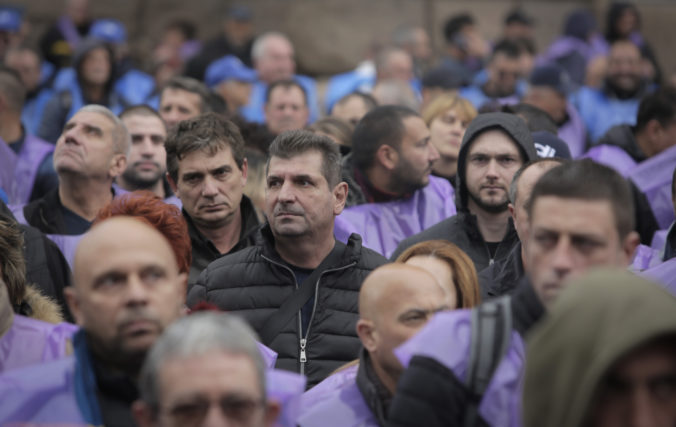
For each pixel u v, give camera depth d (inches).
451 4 1336.1
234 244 417.7
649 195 489.7
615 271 187.8
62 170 442.0
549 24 1353.3
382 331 274.8
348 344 358.0
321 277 364.8
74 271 238.8
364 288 280.8
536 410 186.9
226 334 205.0
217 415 199.9
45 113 729.6
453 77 749.3
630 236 232.2
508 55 859.4
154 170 506.9
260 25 1323.8
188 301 373.7
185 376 200.5
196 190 407.2
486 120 422.9
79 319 251.6
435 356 229.1
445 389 226.2
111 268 233.8
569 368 181.9
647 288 183.0
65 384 240.7
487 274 355.6
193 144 406.0
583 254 227.3
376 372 280.7
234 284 369.7
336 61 1311.5
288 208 361.4
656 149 541.0
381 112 468.8
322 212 364.8
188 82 609.0
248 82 852.6
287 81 672.4
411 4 1328.7
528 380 189.5
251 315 362.9
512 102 737.0
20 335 281.1
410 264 311.4
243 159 417.4
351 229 438.6
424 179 466.6
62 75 804.0
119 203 298.7
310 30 1316.4
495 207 416.2
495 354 226.5
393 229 460.1
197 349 202.1
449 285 310.3
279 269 367.6
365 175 467.2
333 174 369.1
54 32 1008.2
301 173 362.6
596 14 1343.5
